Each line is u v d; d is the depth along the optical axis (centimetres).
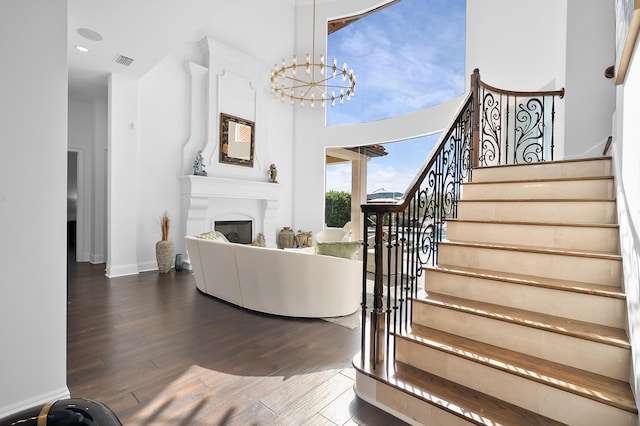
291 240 789
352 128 756
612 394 140
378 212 205
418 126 650
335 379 222
